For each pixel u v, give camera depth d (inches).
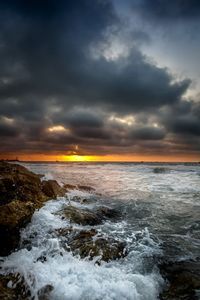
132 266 245.9
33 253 258.4
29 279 201.5
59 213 380.2
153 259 265.7
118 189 791.7
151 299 193.5
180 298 192.9
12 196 390.9
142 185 887.1
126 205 557.0
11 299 178.4
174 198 634.8
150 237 339.0
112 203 578.2
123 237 327.9
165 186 853.8
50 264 231.8
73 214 385.7
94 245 275.3
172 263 260.4
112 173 1505.9
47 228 324.2
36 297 183.5
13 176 453.4
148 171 1705.2
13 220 289.6
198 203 574.2
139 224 409.4
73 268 223.9
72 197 563.8
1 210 301.3
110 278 210.7
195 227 393.7
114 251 268.5
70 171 1696.6
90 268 227.8
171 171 1547.7
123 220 437.7
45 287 190.4
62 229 321.7
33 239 296.0
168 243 319.3
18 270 218.4
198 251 294.0
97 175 1342.3
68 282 198.4
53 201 467.8
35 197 440.8
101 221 413.7
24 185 453.4
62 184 733.9
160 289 209.2
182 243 320.2
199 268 247.9
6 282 198.7
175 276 230.7
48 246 275.9
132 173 1504.7
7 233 274.1
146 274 232.1
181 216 463.5
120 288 193.6
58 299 181.2
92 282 199.6
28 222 326.3
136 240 321.1
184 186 848.9
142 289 200.5
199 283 213.2
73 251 264.4
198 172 1486.2
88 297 183.0
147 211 503.2
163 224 411.5
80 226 360.2
